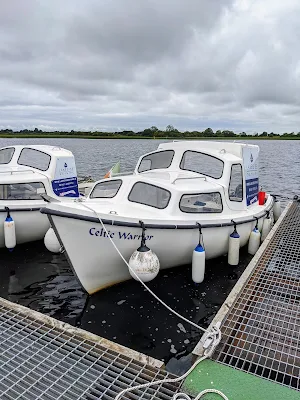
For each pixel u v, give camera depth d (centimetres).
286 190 1788
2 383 283
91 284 526
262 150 6022
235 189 680
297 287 460
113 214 497
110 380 287
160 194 573
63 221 472
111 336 445
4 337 340
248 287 450
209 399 258
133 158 3030
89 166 2383
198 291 557
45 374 291
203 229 575
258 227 736
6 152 850
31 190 728
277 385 274
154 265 491
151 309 506
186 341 438
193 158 693
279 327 364
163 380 277
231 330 348
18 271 634
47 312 501
